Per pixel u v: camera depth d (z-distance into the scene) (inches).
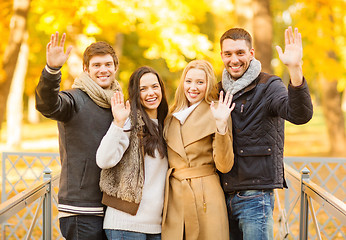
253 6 377.4
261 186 141.3
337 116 618.8
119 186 133.3
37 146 724.0
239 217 145.5
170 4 419.5
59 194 140.0
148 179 137.1
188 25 438.3
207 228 137.4
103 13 381.1
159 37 417.1
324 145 751.1
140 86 140.7
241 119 143.0
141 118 138.9
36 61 810.8
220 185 144.2
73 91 139.5
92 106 139.3
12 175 447.5
